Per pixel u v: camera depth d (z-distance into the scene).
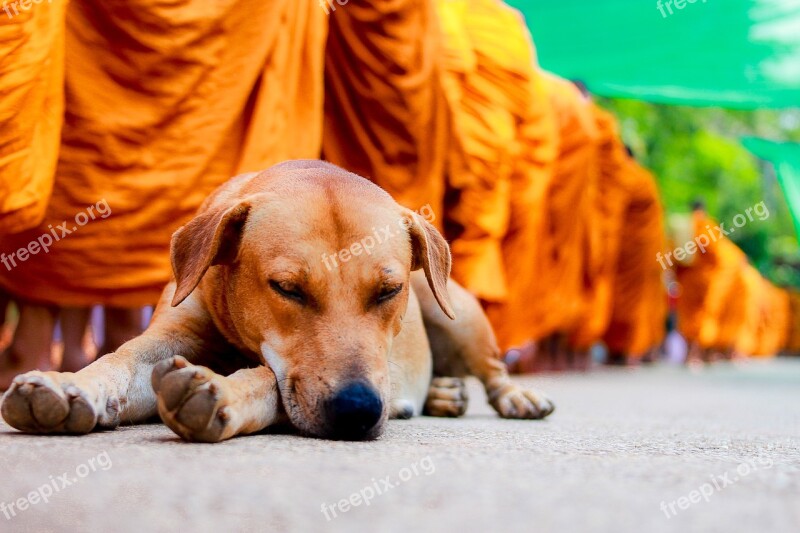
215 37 1.36
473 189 1.94
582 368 3.61
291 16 1.42
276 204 0.88
